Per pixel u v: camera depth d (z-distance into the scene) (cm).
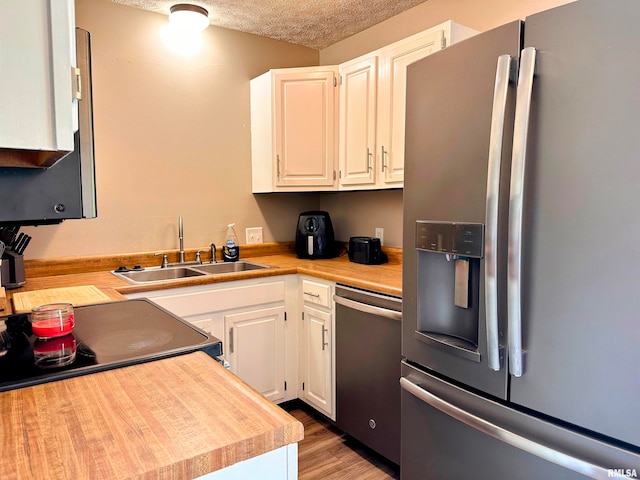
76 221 227
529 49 105
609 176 94
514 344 110
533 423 111
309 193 312
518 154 105
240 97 278
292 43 297
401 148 215
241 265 267
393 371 180
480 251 120
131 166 241
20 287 184
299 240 277
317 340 227
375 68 227
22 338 102
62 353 91
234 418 64
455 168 127
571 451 104
